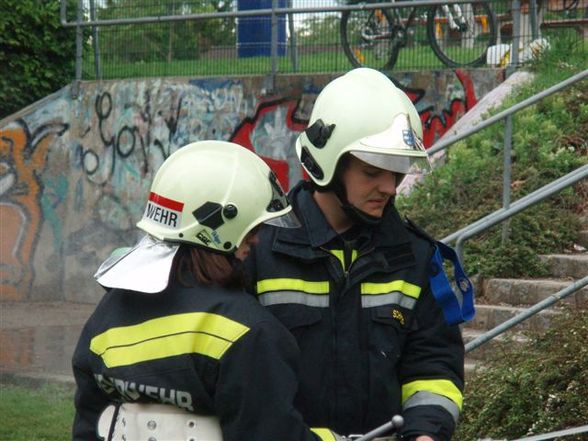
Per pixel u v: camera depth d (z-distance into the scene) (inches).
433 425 171.0
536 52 629.9
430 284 179.5
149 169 746.2
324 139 177.0
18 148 770.8
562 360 296.4
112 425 166.2
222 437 158.2
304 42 708.7
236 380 153.6
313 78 686.5
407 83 661.9
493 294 452.1
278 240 177.3
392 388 175.0
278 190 172.2
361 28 690.8
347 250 177.6
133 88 754.2
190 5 750.5
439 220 501.7
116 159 761.6
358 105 176.9
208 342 156.0
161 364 157.8
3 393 452.8
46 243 780.0
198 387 155.8
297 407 173.8
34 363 514.6
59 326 652.7
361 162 175.0
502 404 296.8
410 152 174.7
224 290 161.0
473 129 443.5
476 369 328.5
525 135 540.4
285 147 695.7
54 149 780.6
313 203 180.9
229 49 729.6
